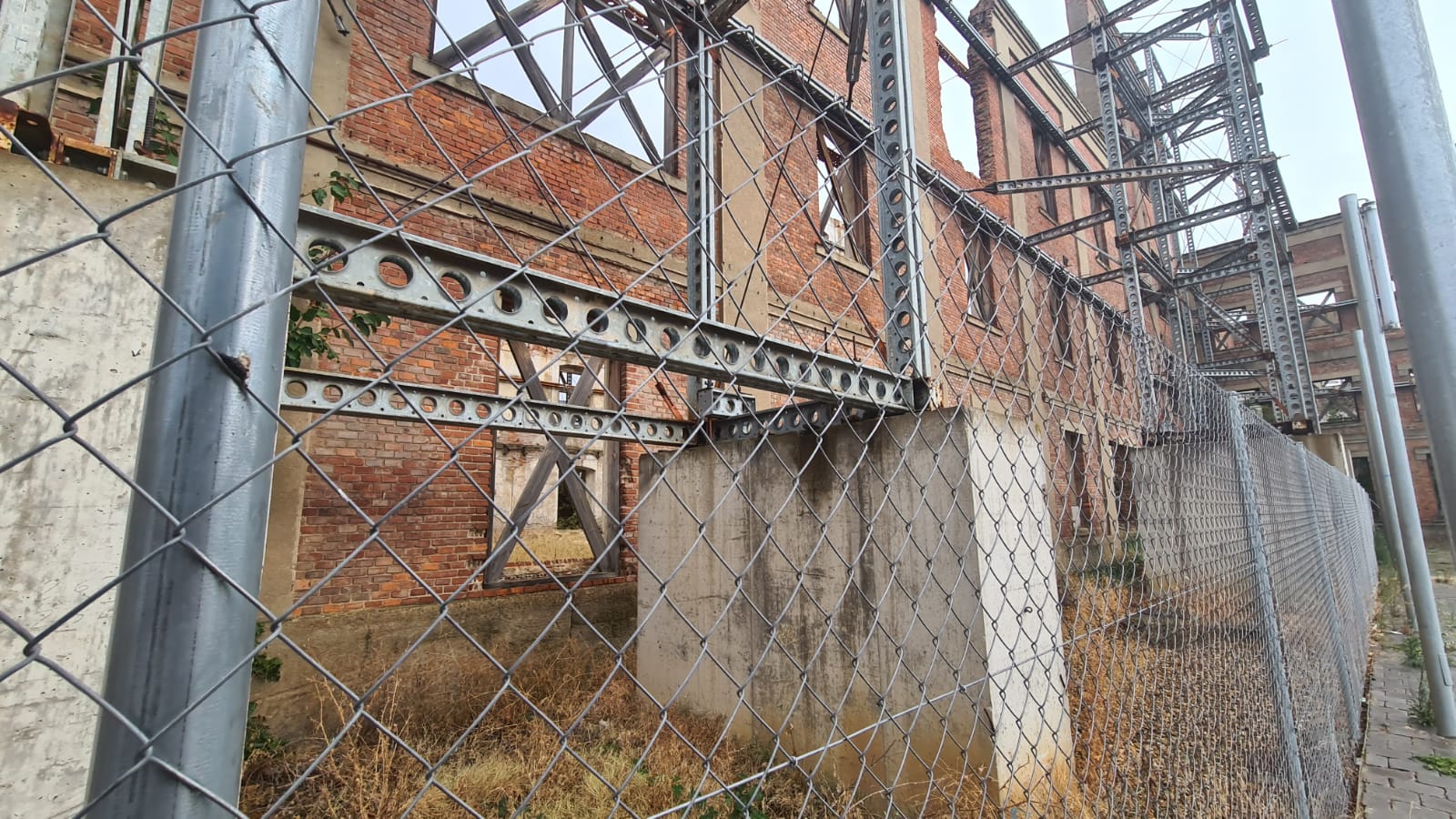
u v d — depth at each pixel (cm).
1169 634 289
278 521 407
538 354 645
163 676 51
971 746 237
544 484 567
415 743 337
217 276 55
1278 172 1120
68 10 160
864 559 280
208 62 58
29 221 137
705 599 367
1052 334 238
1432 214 105
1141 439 301
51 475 135
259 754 333
